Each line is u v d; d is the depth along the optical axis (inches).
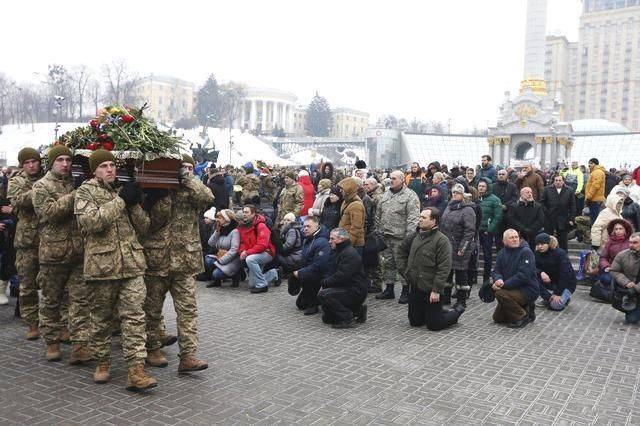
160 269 222.7
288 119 5649.6
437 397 208.8
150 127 218.2
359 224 374.3
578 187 677.9
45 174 256.8
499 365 249.4
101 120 224.5
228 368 234.8
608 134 2028.8
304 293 345.7
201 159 879.7
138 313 207.6
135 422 179.5
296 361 246.8
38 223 265.6
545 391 218.5
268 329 301.7
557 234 498.6
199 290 406.0
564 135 1619.1
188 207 226.2
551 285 377.4
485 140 2162.9
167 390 208.1
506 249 335.3
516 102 1627.7
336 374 231.0
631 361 260.2
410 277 312.5
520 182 526.9
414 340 287.6
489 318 343.0
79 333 235.0
